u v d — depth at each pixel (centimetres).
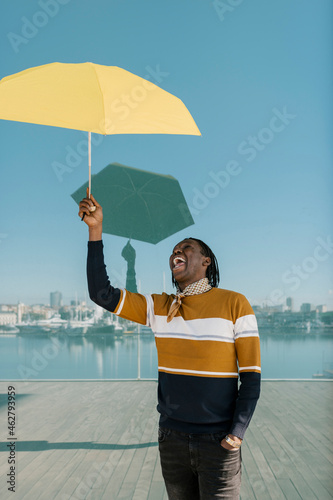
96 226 120
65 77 117
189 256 125
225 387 110
